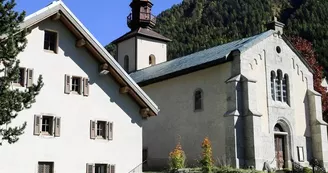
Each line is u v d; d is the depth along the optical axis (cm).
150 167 3622
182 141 3372
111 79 2430
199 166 3145
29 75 2127
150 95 3778
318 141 3397
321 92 4397
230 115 2917
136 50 4859
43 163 2130
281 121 3244
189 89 3397
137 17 5012
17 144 2042
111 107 2397
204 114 3209
